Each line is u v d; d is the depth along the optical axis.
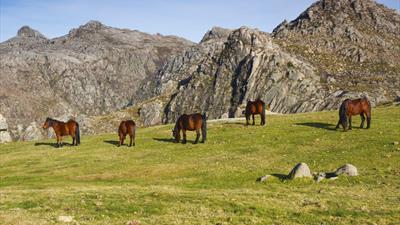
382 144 34.56
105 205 21.84
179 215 19.56
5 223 18.09
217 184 27.86
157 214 19.98
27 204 22.70
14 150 47.62
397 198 21.89
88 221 18.47
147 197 23.72
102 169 35.00
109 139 49.53
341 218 18.59
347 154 32.81
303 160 32.72
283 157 34.12
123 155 39.84
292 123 48.03
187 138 45.69
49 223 17.92
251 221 18.20
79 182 30.75
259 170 30.86
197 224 17.80
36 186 29.42
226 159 34.91
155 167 34.19
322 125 45.00
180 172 32.16
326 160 31.92
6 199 24.06
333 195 23.09
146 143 44.66
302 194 23.73
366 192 23.61
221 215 19.44
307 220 18.45
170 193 24.47
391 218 18.36
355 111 40.84
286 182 27.06
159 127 57.09
